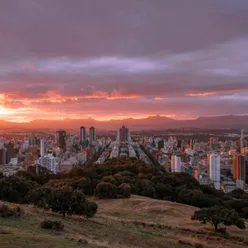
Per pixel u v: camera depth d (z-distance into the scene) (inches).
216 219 2086.6
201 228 2194.9
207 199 3548.2
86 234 1489.9
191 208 3006.9
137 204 3073.3
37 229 1400.1
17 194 2923.2
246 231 2272.4
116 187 3496.6
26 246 1034.1
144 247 1407.5
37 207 2306.8
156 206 2925.7
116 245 1331.2
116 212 2706.7
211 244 1737.2
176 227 2167.8
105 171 5039.4
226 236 2014.0
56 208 2012.8
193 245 1619.1
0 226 1346.0
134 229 1887.3
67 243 1166.3
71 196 2032.5
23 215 1729.8
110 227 1827.0
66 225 1646.2
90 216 2034.9
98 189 3390.7
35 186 3176.7
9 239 1092.5
